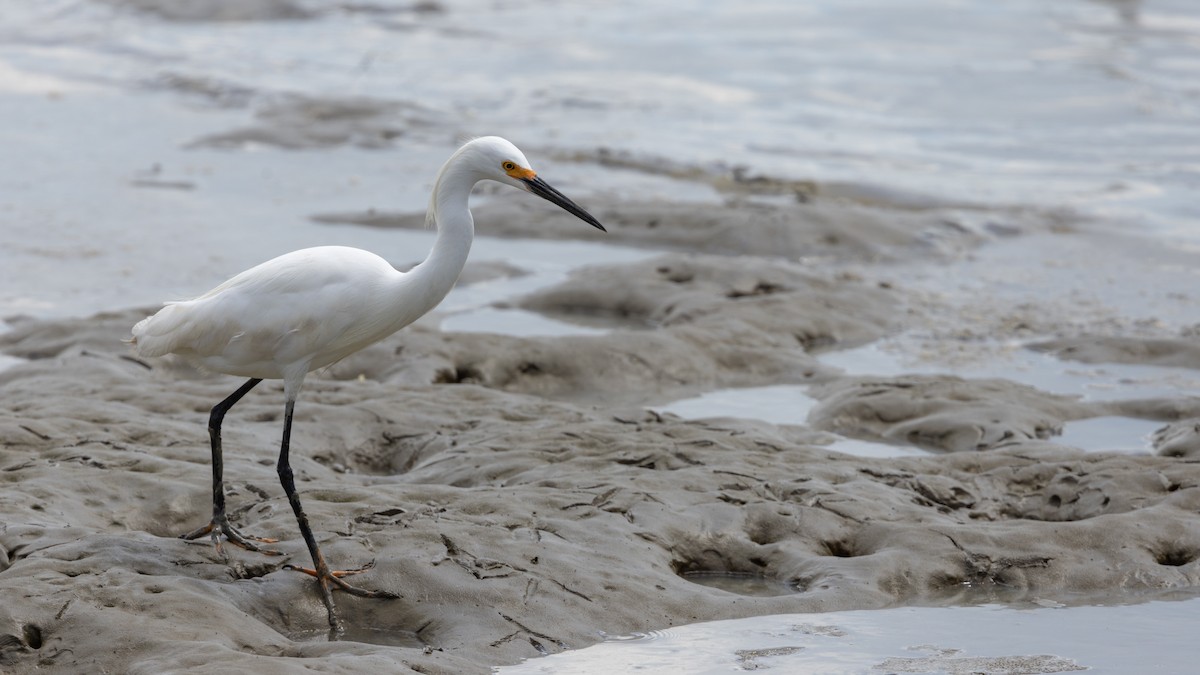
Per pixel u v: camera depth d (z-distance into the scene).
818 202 23.62
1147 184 24.77
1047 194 24.19
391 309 8.88
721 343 15.84
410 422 12.28
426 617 8.49
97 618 7.86
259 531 9.34
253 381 9.06
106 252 19.88
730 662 8.20
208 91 34.06
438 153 27.84
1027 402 13.59
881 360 15.90
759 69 35.56
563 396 14.65
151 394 12.79
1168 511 10.27
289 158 27.20
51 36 41.50
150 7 45.78
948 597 9.37
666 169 26.12
